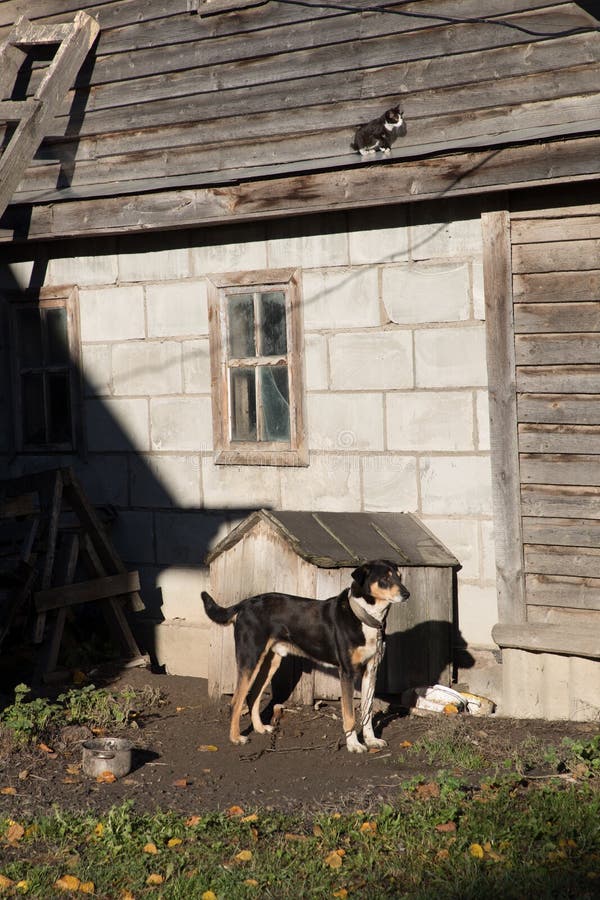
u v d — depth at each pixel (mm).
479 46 9578
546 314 9469
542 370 9523
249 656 8867
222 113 11078
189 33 11227
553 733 8930
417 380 10242
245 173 10742
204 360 11562
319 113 10492
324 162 10227
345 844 6547
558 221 9383
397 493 10422
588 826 6594
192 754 8578
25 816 6992
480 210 9789
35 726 8844
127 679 10875
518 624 9586
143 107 11578
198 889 5922
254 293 11219
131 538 12180
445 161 9492
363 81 10211
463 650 10094
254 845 6535
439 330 10102
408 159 9680
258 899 5809
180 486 11805
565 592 9516
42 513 10844
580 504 9406
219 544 9914
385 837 6594
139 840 6574
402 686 9602
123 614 11438
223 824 6836
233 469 11438
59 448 12688
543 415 9531
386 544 9828
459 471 10062
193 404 11672
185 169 11352
